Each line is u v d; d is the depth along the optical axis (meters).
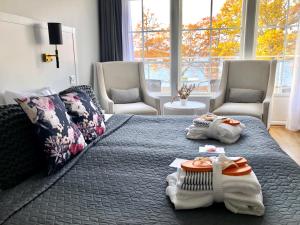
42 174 1.30
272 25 3.78
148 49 4.14
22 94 1.72
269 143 1.65
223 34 3.94
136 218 0.93
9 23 1.76
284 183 1.11
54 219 0.93
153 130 2.01
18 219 0.93
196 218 0.92
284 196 1.02
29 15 2.05
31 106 1.30
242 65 3.58
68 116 1.55
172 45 4.01
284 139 3.36
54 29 2.11
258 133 1.86
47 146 1.29
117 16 3.82
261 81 3.50
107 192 1.11
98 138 1.79
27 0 2.02
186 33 4.01
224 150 1.55
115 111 3.15
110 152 1.54
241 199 0.94
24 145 1.29
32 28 2.01
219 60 4.04
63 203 1.03
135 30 4.09
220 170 1.01
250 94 3.39
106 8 3.79
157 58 4.16
